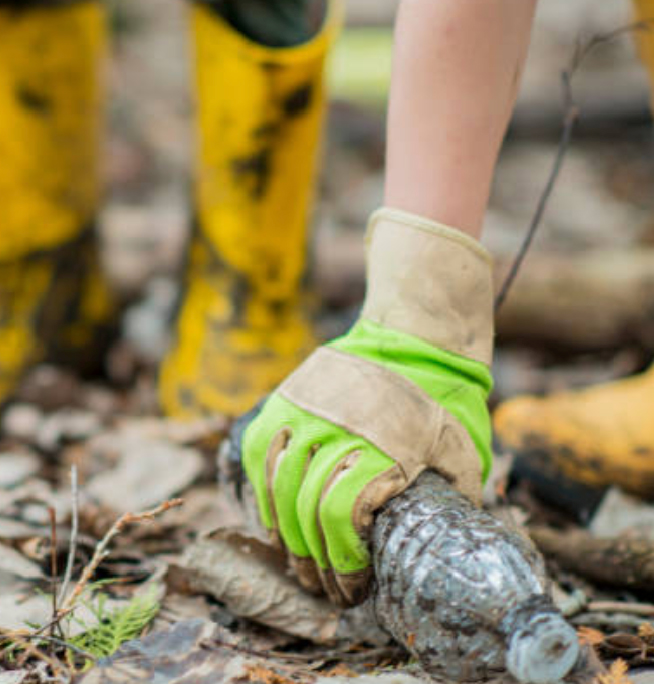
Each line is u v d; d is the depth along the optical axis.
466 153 1.46
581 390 3.04
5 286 2.77
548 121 5.81
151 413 2.84
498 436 2.36
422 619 1.31
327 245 3.57
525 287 3.27
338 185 5.17
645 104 5.82
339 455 1.43
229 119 2.52
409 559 1.33
